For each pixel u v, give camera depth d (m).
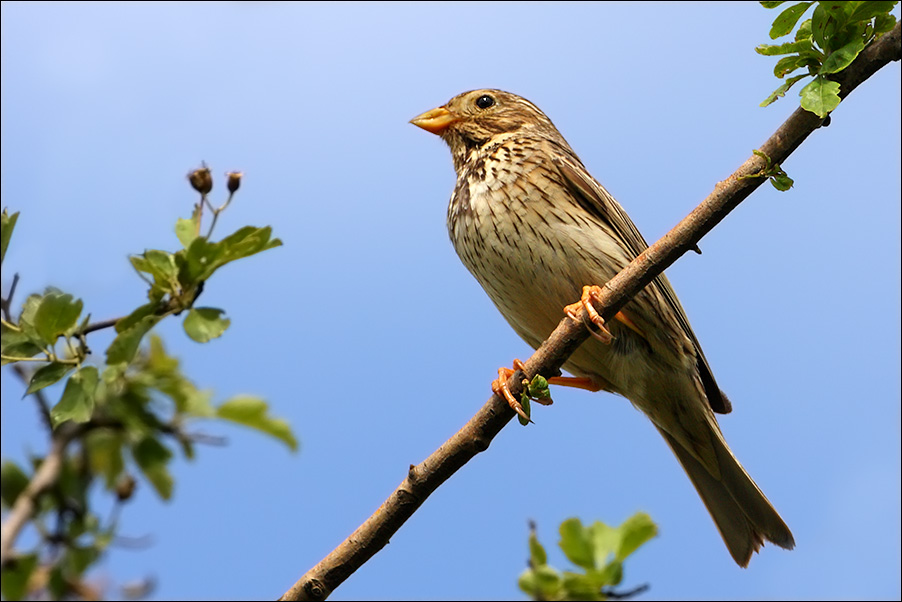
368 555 7.82
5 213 8.02
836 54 7.03
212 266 8.18
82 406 7.83
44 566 8.19
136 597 8.40
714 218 7.74
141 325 8.07
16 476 8.52
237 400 9.52
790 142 7.36
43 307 7.96
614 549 8.67
